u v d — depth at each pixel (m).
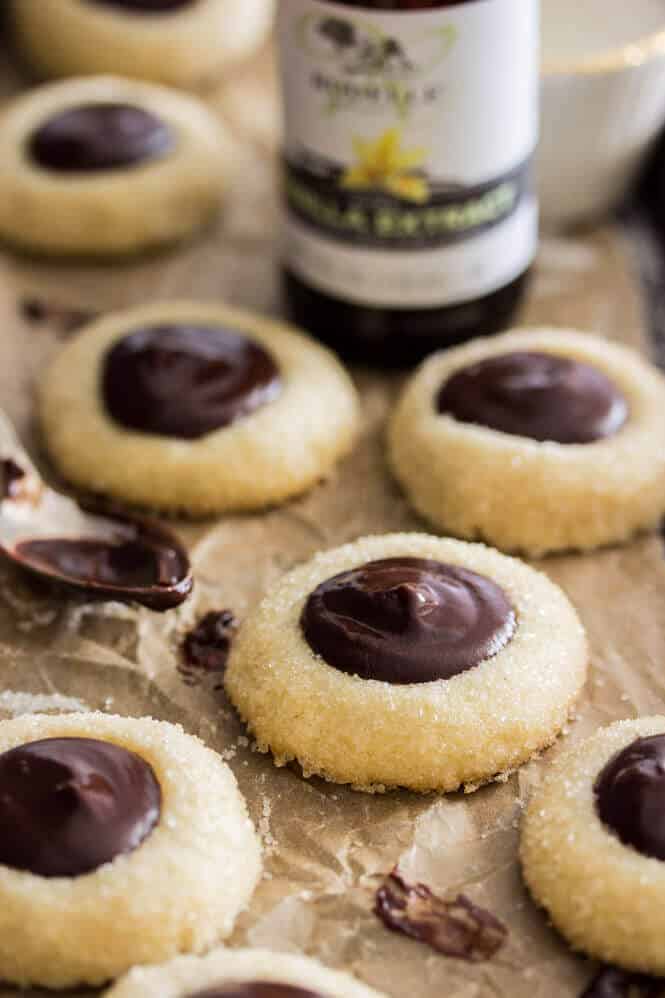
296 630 0.37
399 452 0.41
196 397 0.41
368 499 0.42
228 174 0.49
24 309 0.46
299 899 0.35
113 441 0.41
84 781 0.34
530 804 0.35
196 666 0.38
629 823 0.34
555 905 0.34
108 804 0.34
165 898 0.34
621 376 0.42
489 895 0.35
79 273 0.48
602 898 0.33
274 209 0.49
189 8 0.52
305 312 0.44
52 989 0.34
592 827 0.34
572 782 0.35
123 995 0.33
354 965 0.34
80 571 0.39
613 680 0.38
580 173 0.47
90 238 0.47
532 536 0.40
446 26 0.40
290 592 0.38
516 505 0.40
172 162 0.48
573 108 0.46
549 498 0.40
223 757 0.37
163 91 0.51
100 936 0.33
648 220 0.49
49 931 0.33
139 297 0.47
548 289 0.46
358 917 0.34
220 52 0.53
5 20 0.55
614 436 0.41
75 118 0.48
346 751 0.36
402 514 0.41
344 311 0.43
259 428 0.41
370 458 0.42
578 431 0.40
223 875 0.34
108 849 0.34
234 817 0.35
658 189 0.49
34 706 0.38
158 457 0.41
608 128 0.46
